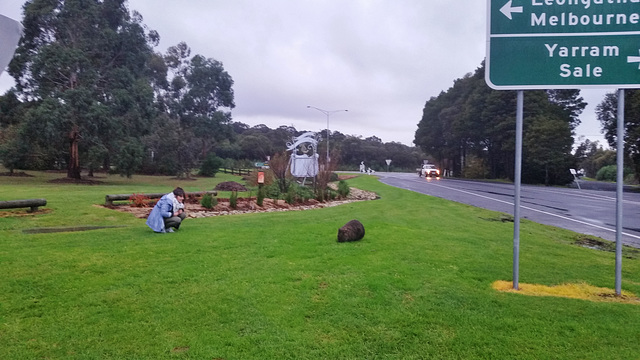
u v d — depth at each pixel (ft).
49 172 144.46
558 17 17.89
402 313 15.03
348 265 20.99
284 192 67.26
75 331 13.20
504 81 18.25
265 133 330.95
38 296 15.89
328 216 42.29
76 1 100.32
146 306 15.26
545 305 15.92
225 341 12.78
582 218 47.85
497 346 12.68
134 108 102.58
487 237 31.45
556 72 17.94
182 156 146.20
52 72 94.38
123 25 111.96
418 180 148.77
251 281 18.26
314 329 13.78
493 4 18.30
